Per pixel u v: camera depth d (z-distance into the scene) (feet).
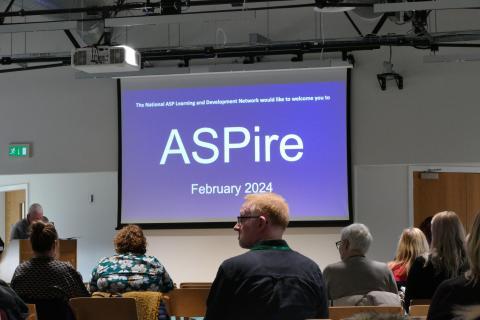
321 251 32.71
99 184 41.37
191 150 33.22
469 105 31.42
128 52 25.82
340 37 32.30
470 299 7.66
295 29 32.65
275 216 9.65
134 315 14.80
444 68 31.63
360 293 14.73
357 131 32.22
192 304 17.99
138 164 33.68
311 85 32.40
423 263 15.62
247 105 32.78
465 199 34.94
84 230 41.78
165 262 34.01
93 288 16.80
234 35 33.30
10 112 35.32
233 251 33.58
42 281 16.22
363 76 32.22
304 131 32.40
